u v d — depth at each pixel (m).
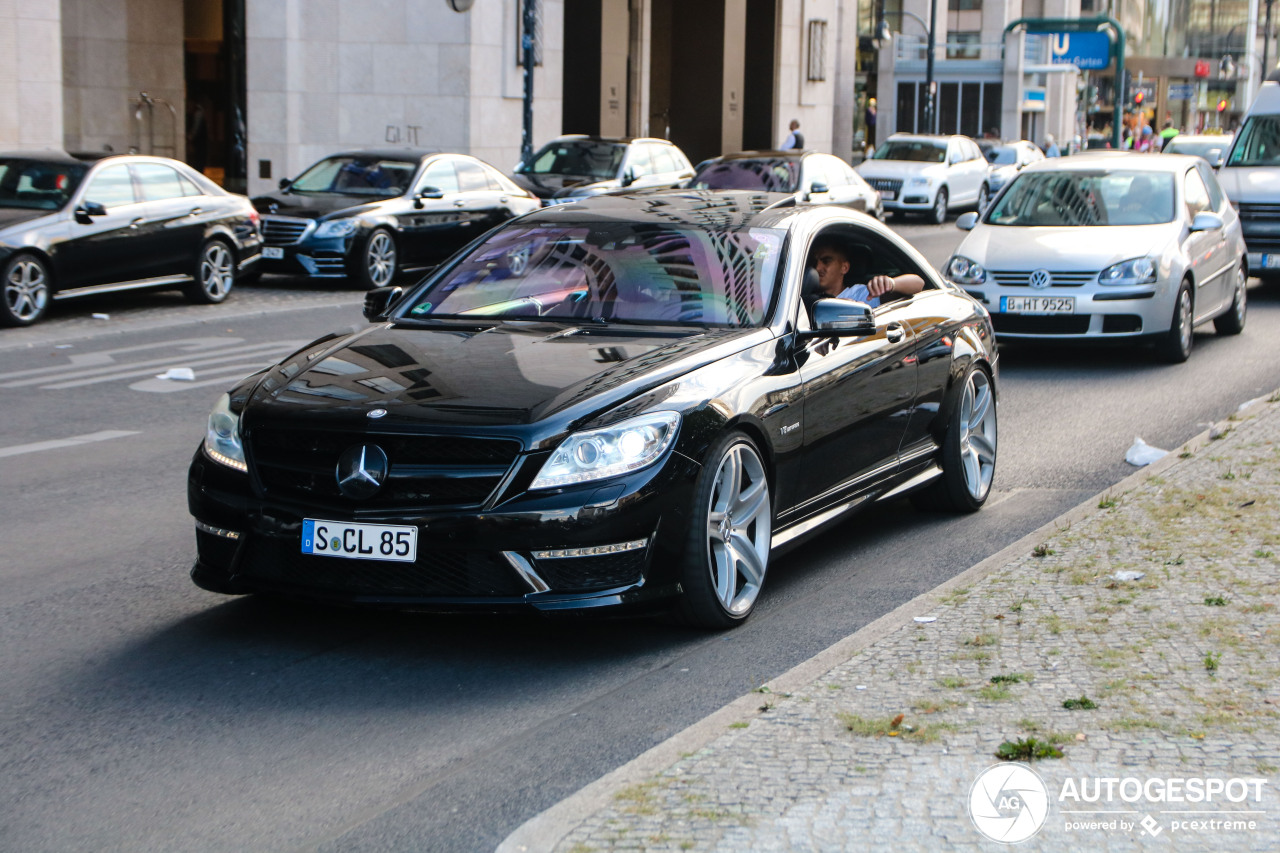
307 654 5.09
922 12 59.88
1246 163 18.83
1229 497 6.71
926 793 3.52
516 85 29.30
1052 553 5.89
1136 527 6.24
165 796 3.90
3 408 9.97
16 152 15.03
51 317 14.59
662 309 5.81
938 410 6.91
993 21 59.00
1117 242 12.23
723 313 5.76
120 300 16.31
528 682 4.80
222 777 4.02
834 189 22.44
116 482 7.89
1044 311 11.99
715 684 4.76
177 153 30.05
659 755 3.87
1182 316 12.45
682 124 39.91
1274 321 15.75
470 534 4.67
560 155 22.88
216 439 5.15
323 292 17.62
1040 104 60.12
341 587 4.83
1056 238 12.38
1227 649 4.55
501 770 4.07
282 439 4.94
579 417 4.81
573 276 6.07
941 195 33.56
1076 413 10.19
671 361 5.23
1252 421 8.73
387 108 28.41
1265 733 3.86
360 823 3.72
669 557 4.95
